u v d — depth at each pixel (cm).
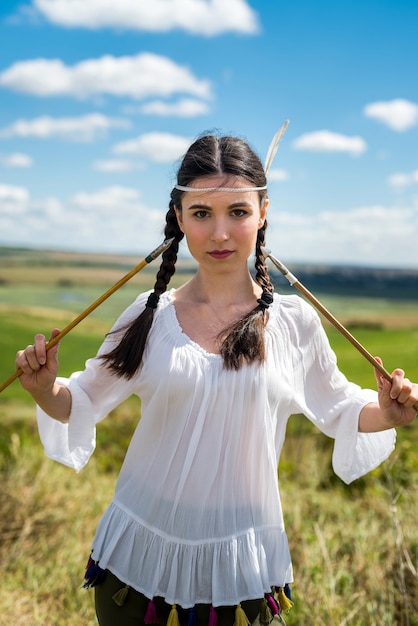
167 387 246
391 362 1018
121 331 263
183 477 245
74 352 1180
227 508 246
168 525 246
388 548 447
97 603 260
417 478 526
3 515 509
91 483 598
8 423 783
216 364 246
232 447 246
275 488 252
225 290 261
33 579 440
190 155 254
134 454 258
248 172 250
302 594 390
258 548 248
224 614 245
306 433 697
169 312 258
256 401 246
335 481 622
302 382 266
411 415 256
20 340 1221
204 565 245
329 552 448
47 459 598
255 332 248
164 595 246
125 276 261
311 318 264
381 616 382
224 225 250
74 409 260
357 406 266
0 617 399
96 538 258
